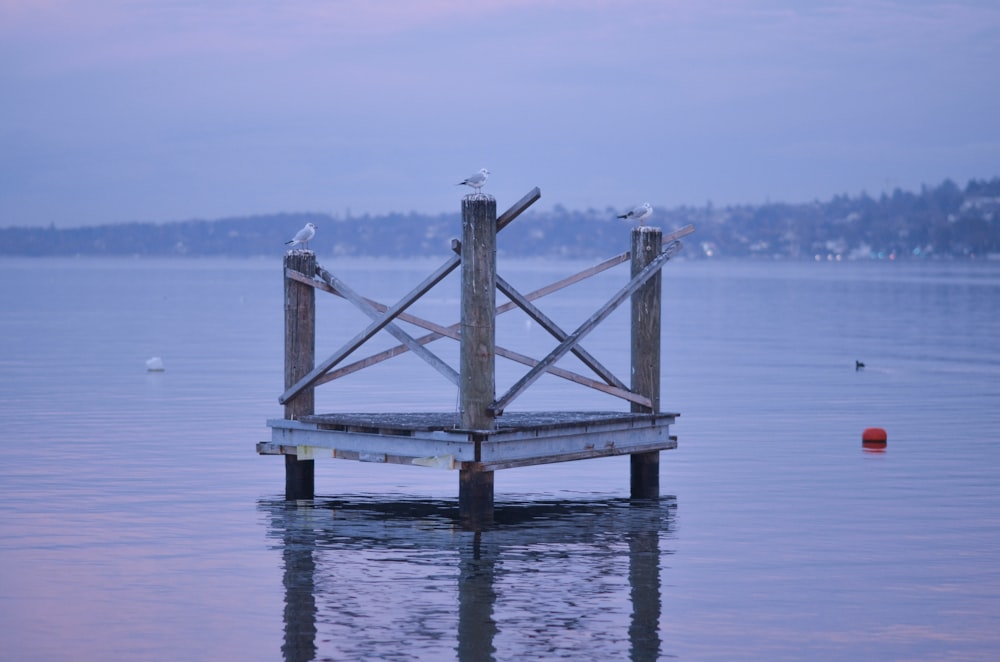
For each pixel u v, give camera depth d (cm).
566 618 1694
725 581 1883
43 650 1555
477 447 2178
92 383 4931
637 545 2116
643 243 2528
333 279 2455
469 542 2127
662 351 7044
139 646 1570
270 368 5697
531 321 10856
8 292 17488
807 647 1581
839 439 3422
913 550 2081
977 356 6681
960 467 2931
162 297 16012
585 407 4188
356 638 1600
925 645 1591
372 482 2739
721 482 2738
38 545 2080
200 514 2344
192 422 3691
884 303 14688
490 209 2180
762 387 4959
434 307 14100
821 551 2075
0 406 4106
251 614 1700
